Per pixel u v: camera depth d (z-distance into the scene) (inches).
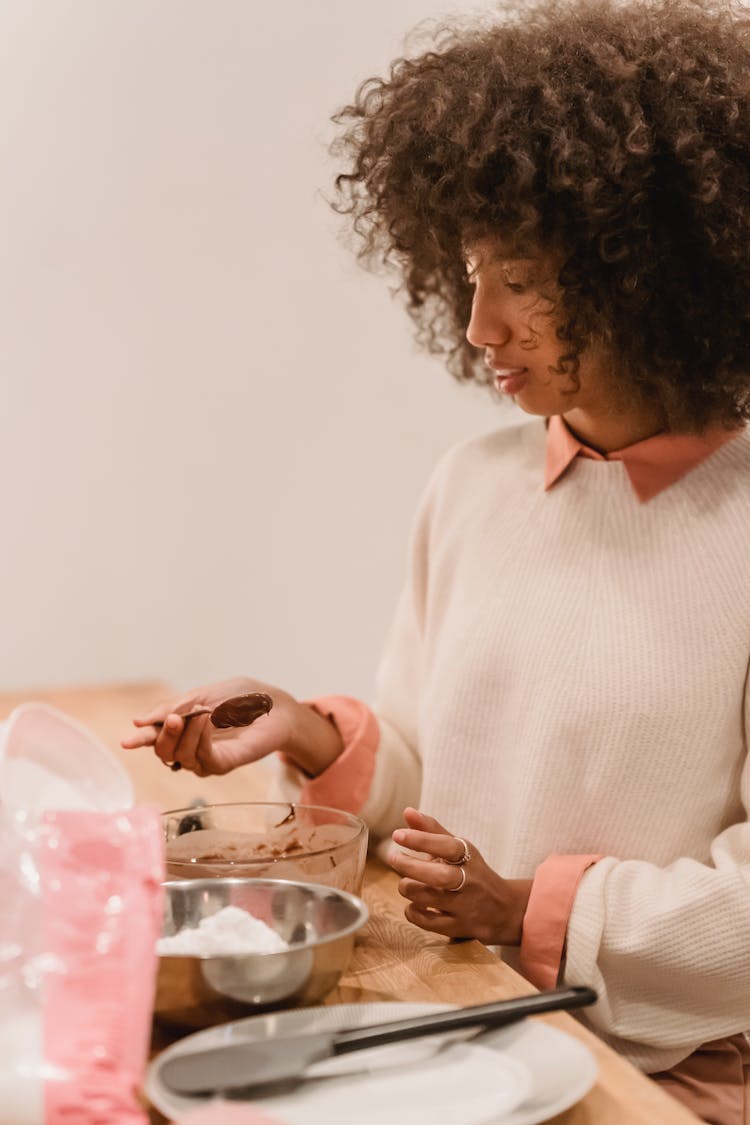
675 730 43.1
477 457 53.0
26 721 30.7
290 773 49.2
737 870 39.9
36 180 80.2
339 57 84.2
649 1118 27.4
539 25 45.4
